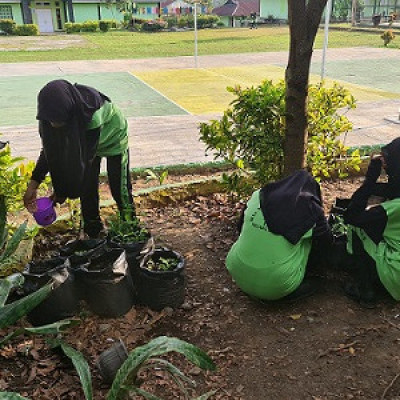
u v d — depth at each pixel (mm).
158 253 3496
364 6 42500
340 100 4637
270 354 2990
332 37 29312
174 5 49125
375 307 3402
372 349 3012
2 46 27125
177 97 11609
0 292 2381
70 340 3102
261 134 4168
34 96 12109
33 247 4062
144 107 10516
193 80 14141
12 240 2924
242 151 4793
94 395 2717
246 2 49094
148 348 1938
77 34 38062
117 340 3107
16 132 8578
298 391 2715
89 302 3305
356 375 2814
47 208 3545
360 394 2678
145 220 4762
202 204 5090
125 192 3943
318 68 16188
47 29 44219
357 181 5699
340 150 4656
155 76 14984
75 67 17359
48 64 18344
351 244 3418
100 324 3236
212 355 2988
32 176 3516
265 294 3258
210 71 15828
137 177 5906
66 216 4492
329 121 4566
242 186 4402
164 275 3248
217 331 3201
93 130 3369
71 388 2777
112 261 3398
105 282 3186
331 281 3701
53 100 3107
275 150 4160
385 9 41938
